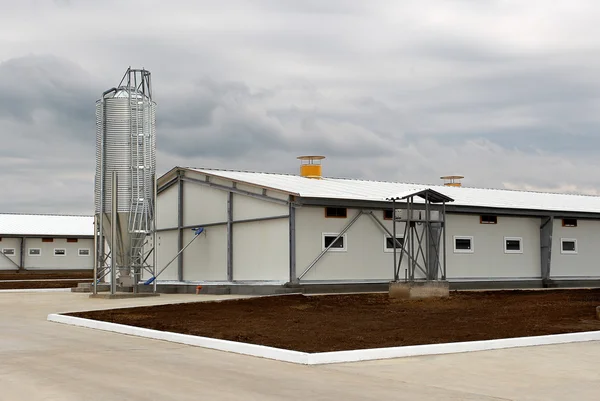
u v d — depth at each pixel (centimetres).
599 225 3462
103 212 2916
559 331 1488
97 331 1623
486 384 982
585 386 971
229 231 2959
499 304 2114
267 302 2234
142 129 2934
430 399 885
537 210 3173
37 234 5962
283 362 1167
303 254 2645
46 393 914
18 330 1642
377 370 1090
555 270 3284
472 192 3541
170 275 3384
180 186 3316
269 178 3133
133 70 2956
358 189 3003
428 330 1512
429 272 2695
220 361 1178
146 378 1020
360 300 2322
